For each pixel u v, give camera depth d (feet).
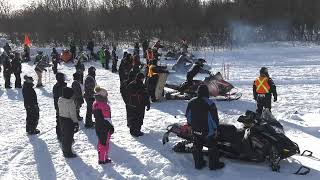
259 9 133.49
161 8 140.46
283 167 28.94
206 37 120.16
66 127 32.32
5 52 91.91
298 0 131.13
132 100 37.17
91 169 30.07
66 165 31.07
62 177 28.86
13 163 31.86
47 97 59.41
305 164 29.43
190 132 31.19
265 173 28.02
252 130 28.71
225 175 28.02
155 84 50.85
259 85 39.45
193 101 28.66
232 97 51.24
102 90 31.01
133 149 33.96
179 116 44.14
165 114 45.50
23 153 34.04
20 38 140.87
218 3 140.67
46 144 36.27
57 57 87.40
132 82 37.45
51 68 91.25
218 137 29.91
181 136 31.71
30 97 39.09
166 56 96.32
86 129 40.34
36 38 138.51
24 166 31.12
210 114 28.12
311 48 100.78
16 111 50.60
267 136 28.27
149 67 52.54
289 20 127.95
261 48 106.22
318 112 44.04
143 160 31.40
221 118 42.14
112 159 31.89
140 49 115.14
